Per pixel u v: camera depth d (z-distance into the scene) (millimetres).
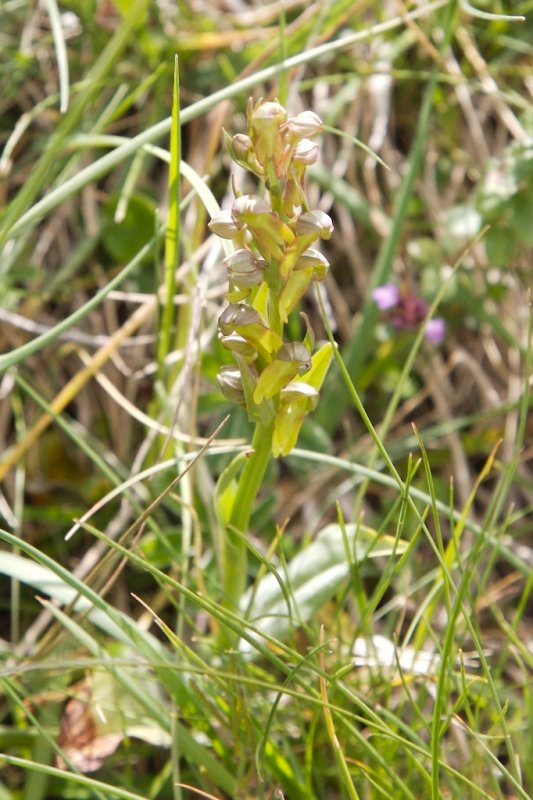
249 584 438
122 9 472
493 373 503
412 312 470
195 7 513
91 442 462
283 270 326
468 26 535
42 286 478
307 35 490
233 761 379
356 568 374
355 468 382
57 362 470
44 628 432
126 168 491
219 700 372
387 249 470
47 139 485
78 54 503
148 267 477
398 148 538
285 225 322
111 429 469
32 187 385
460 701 350
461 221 483
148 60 496
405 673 391
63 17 508
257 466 354
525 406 380
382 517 463
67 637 402
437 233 515
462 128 537
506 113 530
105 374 470
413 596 444
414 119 538
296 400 338
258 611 381
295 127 319
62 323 372
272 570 359
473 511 474
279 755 371
